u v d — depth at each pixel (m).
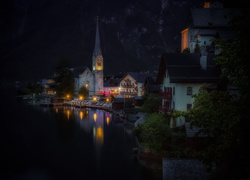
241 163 11.12
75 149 41.41
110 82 122.56
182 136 30.62
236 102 12.41
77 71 122.94
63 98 105.94
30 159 37.09
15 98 129.25
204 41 60.84
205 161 12.61
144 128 33.66
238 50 11.31
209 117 13.42
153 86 60.06
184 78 36.44
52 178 30.30
